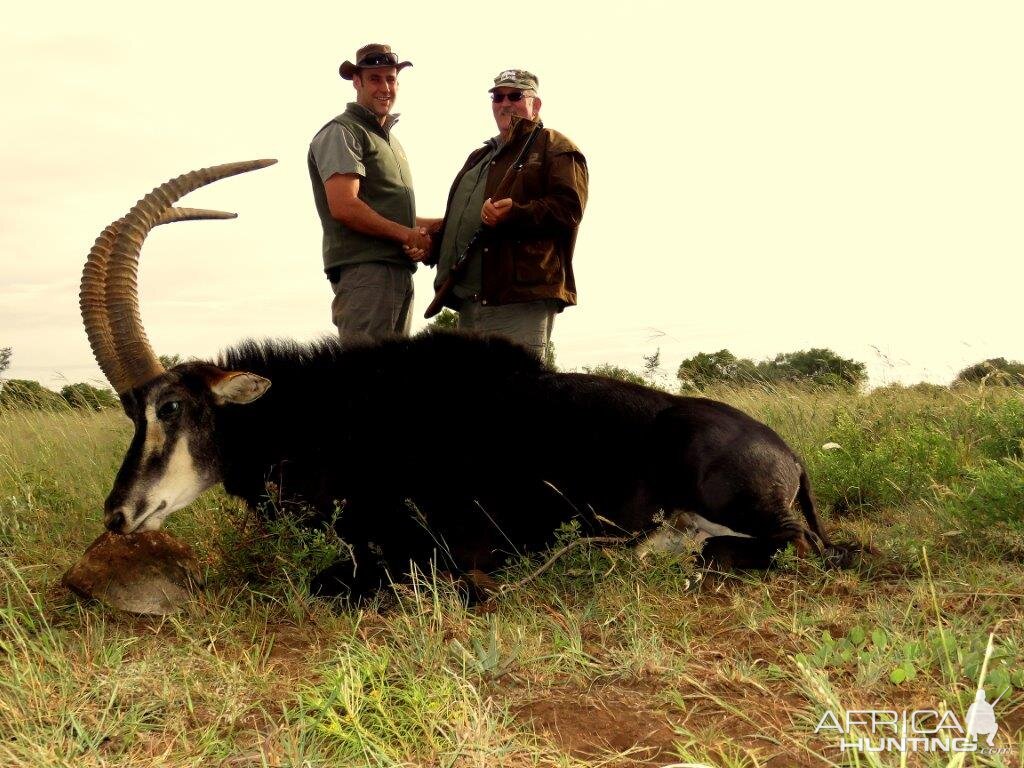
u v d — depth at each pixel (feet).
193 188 15.92
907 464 20.30
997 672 9.87
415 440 15.57
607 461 15.78
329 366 16.21
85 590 13.41
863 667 10.43
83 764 8.58
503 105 22.31
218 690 10.48
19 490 18.98
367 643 11.76
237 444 15.43
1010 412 22.25
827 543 15.97
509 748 8.83
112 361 14.85
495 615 12.82
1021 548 15.26
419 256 22.72
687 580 14.30
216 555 15.49
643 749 9.00
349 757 8.74
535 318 21.62
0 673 10.59
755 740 9.18
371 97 22.67
